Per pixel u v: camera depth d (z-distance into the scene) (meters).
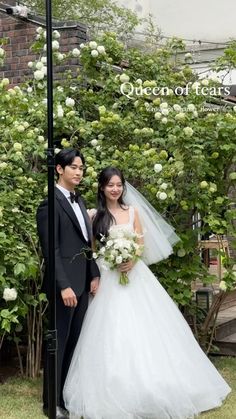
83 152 5.10
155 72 5.98
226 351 5.57
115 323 3.96
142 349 3.90
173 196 4.71
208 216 4.90
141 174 4.79
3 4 6.95
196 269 5.06
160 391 3.78
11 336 5.05
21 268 4.18
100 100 5.75
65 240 4.00
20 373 4.98
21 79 6.82
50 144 3.38
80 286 4.04
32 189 4.94
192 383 4.00
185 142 4.71
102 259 4.19
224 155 4.99
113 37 6.07
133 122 5.32
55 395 3.46
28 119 5.14
